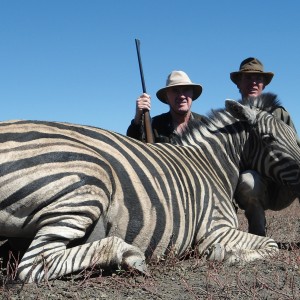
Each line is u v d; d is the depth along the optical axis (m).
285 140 3.06
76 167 2.20
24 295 1.92
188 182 2.69
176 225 2.56
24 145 2.17
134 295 2.04
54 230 2.14
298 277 2.32
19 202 2.13
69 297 1.94
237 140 3.13
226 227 2.77
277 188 3.24
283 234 4.04
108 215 2.33
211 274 2.31
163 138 3.78
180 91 3.86
